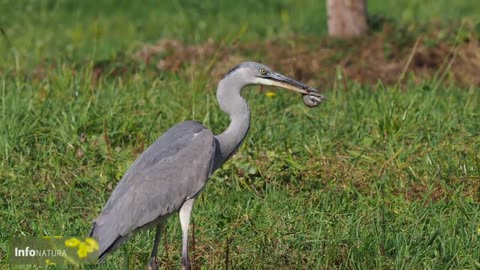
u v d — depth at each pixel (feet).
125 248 34.32
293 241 35.27
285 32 67.46
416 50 58.85
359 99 51.52
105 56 60.03
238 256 34.65
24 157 42.42
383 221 35.24
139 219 32.65
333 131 46.06
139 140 44.14
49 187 40.24
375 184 40.27
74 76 53.31
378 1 85.92
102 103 48.57
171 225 37.17
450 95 52.11
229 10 82.64
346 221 37.09
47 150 43.11
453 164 41.86
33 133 44.06
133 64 57.98
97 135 44.57
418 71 57.88
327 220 37.04
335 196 39.55
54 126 45.24
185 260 33.17
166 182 33.19
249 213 37.81
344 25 63.52
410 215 37.63
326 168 41.78
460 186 39.88
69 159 42.19
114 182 40.55
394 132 45.47
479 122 46.75
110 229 32.12
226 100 35.73
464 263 34.06
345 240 35.19
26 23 75.97
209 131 34.65
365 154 43.42
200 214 37.83
